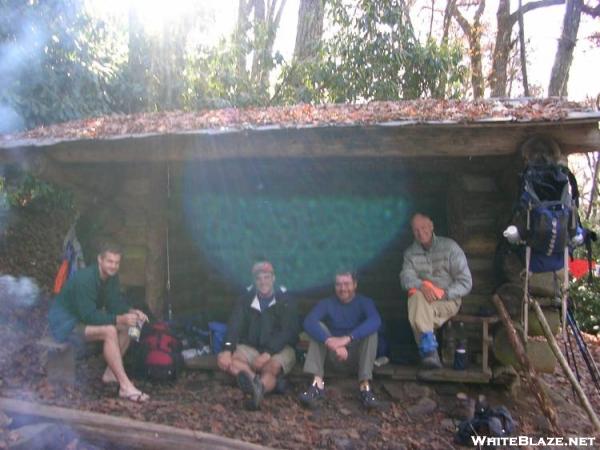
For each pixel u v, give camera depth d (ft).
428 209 22.52
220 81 40.52
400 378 17.26
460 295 16.83
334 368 17.53
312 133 15.66
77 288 16.11
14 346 20.90
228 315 23.81
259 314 17.06
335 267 23.59
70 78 29.81
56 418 13.57
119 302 16.90
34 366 18.19
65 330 16.05
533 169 14.74
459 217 18.33
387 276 23.38
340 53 40.83
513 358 16.78
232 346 16.87
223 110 18.80
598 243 35.96
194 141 16.48
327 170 21.76
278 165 21.54
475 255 18.02
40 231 33.99
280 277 23.94
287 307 17.12
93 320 15.97
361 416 15.74
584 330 32.50
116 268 16.40
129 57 35.63
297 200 23.61
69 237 19.98
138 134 15.61
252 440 13.88
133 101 35.14
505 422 14.65
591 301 32.86
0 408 13.94
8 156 17.57
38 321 24.98
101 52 32.86
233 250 24.29
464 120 14.20
